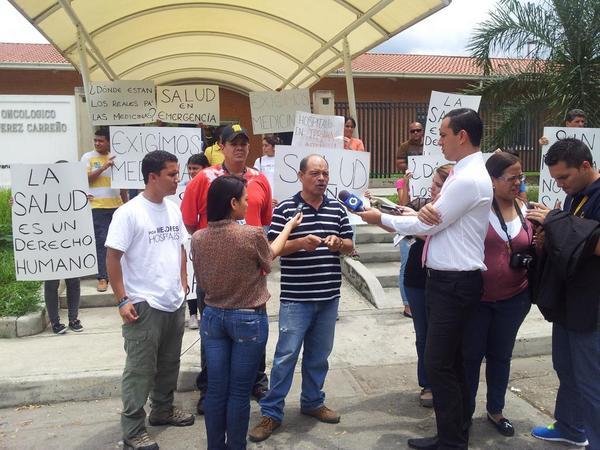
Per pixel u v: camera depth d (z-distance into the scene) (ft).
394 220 11.69
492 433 13.11
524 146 48.08
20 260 16.49
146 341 12.08
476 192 10.78
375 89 60.64
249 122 53.93
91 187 22.34
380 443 12.65
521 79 39.14
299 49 28.86
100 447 12.53
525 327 19.20
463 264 11.08
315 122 16.70
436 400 11.52
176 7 24.03
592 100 35.63
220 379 11.28
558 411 12.62
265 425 12.89
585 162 10.88
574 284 10.85
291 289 12.87
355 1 20.49
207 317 11.43
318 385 13.66
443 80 61.41
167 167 12.21
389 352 17.81
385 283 24.84
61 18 21.25
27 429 13.42
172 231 12.74
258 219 13.96
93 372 15.40
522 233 12.68
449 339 11.30
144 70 35.32
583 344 10.89
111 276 11.87
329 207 13.24
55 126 35.47
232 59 33.68
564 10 36.68
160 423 13.50
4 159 35.17
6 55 58.34
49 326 20.08
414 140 23.50
